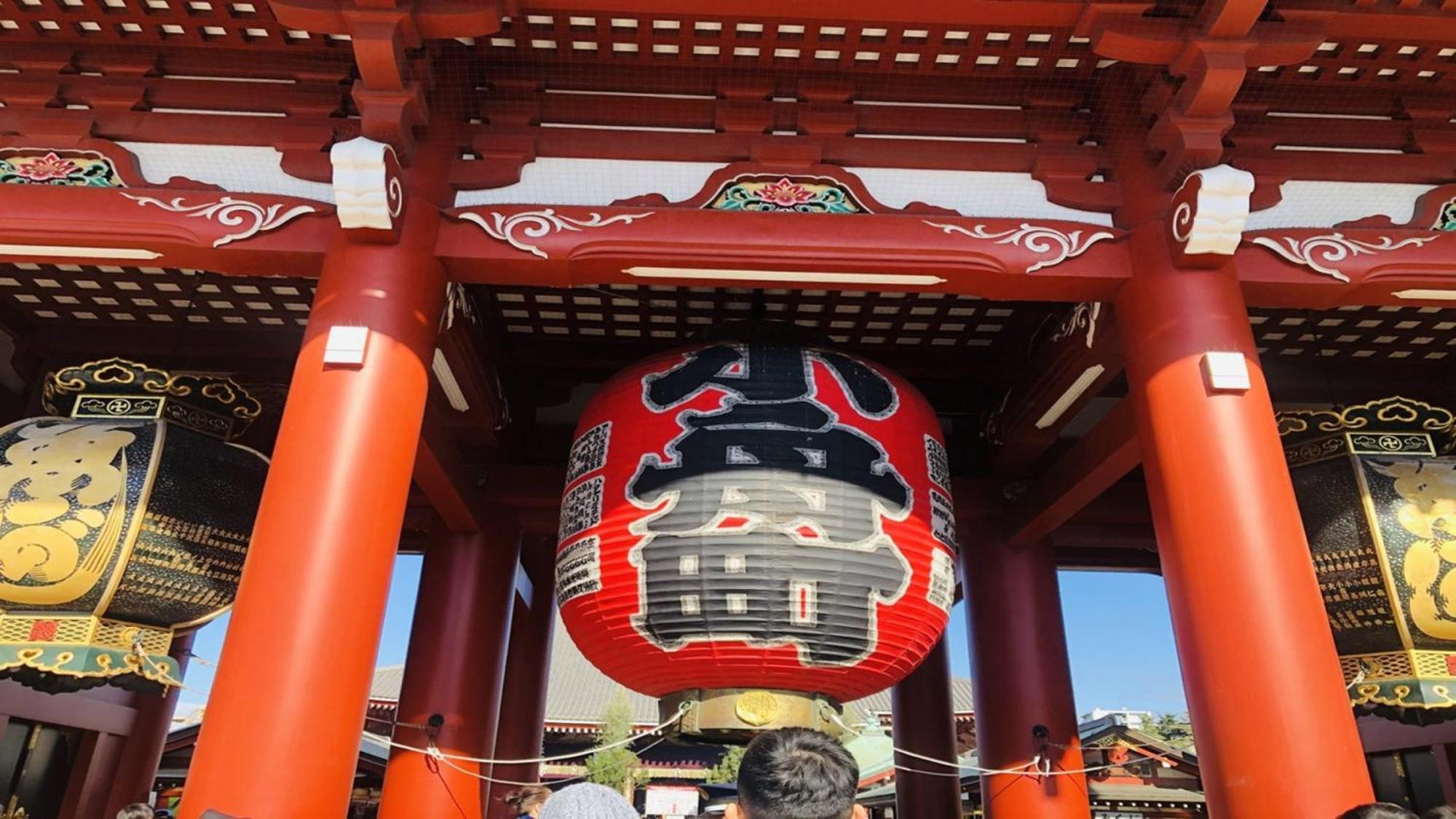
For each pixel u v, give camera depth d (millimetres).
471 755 7988
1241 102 6195
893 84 6191
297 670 4473
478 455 8875
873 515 5367
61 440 5934
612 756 18562
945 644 10484
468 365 7504
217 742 4340
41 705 8766
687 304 8500
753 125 6215
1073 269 5855
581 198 6059
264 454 6625
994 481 9211
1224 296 5590
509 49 5926
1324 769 4438
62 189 5660
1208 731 4734
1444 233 5969
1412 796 9961
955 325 8711
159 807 14617
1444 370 9117
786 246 5781
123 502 5754
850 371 5984
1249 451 5125
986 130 6293
